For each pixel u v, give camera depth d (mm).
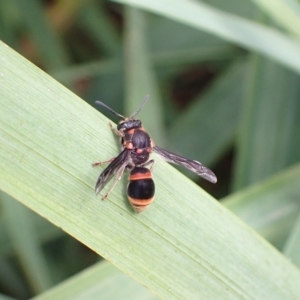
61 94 164
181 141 217
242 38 187
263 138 205
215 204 171
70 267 216
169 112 232
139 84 207
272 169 206
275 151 206
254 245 172
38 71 162
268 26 209
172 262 167
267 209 189
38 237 208
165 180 170
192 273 168
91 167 165
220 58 229
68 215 162
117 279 176
